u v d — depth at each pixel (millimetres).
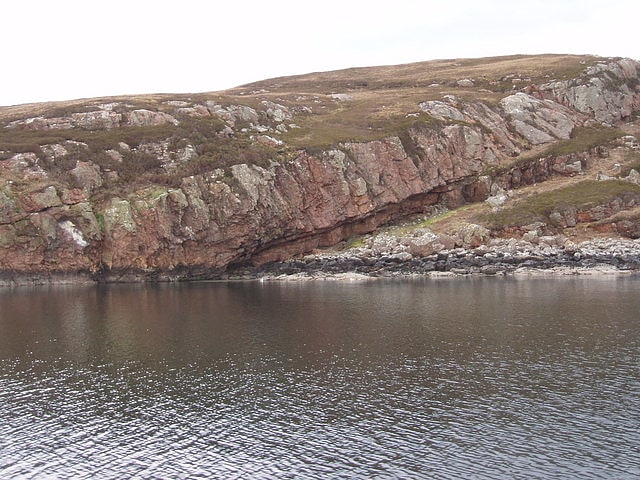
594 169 107312
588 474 25812
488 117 116625
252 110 106250
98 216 83812
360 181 97062
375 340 47406
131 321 56250
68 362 42719
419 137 106625
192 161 89125
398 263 87625
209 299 69000
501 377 37750
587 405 32875
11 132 91188
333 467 26906
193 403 34594
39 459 28109
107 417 32781
